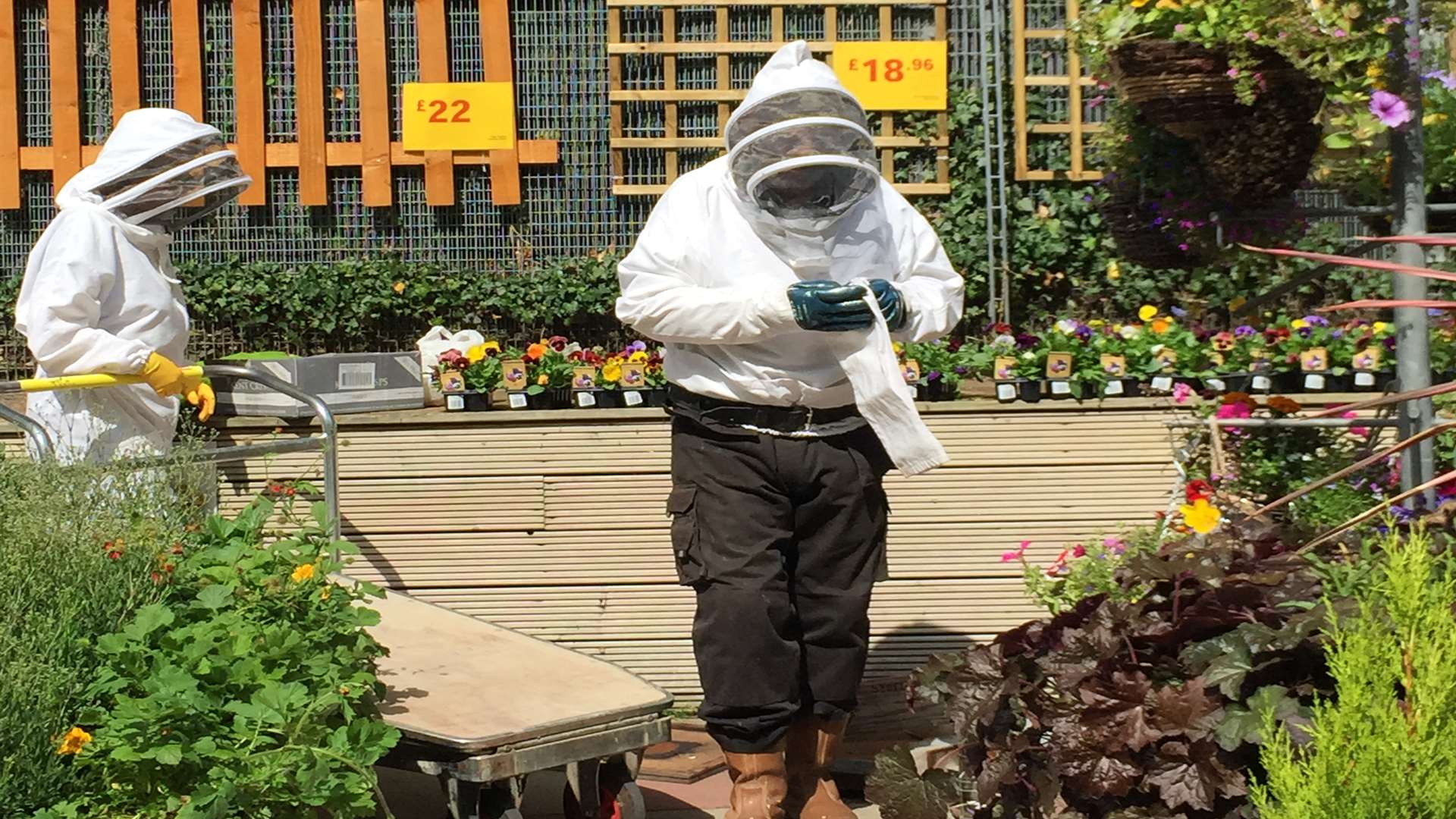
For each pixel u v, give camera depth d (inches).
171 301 187.5
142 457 150.0
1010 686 117.7
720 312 130.8
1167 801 106.0
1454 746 82.7
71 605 114.3
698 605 136.9
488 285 249.8
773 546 135.3
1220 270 226.7
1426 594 89.7
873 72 241.3
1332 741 84.7
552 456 193.3
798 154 126.3
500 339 254.7
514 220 253.1
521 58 251.6
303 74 248.7
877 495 138.9
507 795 131.9
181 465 148.3
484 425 193.3
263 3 250.5
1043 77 244.5
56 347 174.6
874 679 194.1
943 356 195.2
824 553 137.3
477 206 252.7
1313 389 191.0
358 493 194.2
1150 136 162.1
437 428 193.6
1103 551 138.2
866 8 246.2
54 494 125.0
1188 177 160.6
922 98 241.4
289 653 120.1
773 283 132.5
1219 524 139.3
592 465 193.2
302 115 249.0
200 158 182.4
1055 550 192.5
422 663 145.3
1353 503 156.6
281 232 253.6
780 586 134.3
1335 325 203.8
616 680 142.0
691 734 183.9
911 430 130.5
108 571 121.2
